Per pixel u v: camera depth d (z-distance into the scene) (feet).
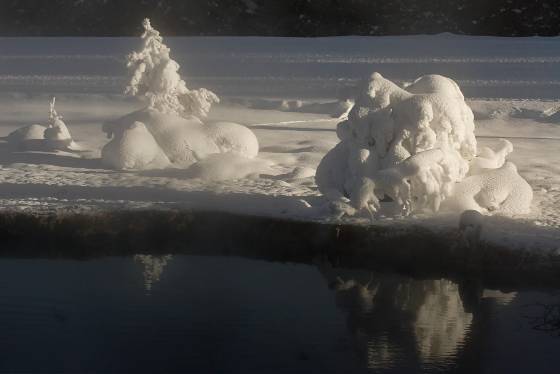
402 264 31.58
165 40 151.02
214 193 37.32
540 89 81.35
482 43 140.97
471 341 25.67
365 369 23.75
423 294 29.55
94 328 25.88
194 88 84.02
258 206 34.91
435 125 34.45
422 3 172.45
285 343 25.43
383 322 27.20
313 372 23.45
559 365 23.95
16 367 23.63
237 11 174.09
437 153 33.42
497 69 100.89
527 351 24.99
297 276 31.01
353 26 171.01
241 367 23.75
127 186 38.65
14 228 33.60
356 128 35.01
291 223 33.14
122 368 23.66
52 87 84.69
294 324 26.78
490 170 36.04
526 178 42.42
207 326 26.32
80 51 130.21
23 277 30.53
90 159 46.50
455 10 171.01
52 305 27.84
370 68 102.78
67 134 50.47
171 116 46.06
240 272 31.27
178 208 34.37
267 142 54.19
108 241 33.47
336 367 23.67
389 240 32.04
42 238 33.50
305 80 90.74
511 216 34.55
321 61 112.37
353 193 33.55
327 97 76.89
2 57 120.78
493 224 33.12
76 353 24.13
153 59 47.29
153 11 174.81
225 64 109.81
